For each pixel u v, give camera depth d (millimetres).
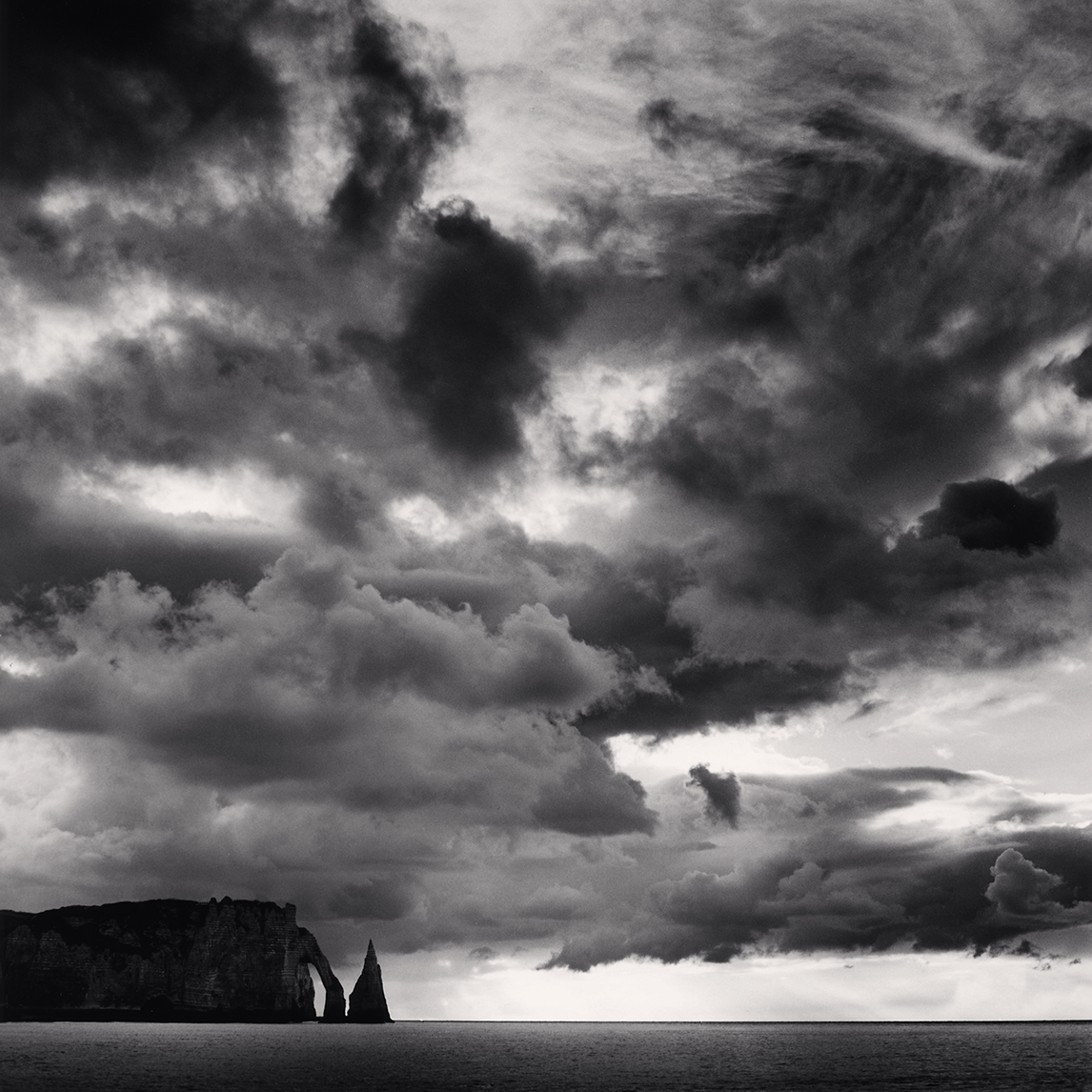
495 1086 176250
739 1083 182250
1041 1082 182625
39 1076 183500
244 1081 180000
